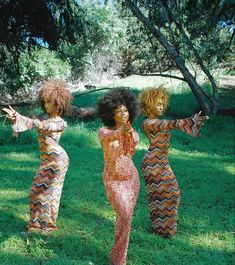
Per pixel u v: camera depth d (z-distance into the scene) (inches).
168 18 543.8
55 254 192.1
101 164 354.9
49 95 206.7
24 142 436.1
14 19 593.0
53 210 214.2
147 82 868.6
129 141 177.9
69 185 293.9
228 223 232.8
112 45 1046.4
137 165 352.5
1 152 394.0
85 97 737.0
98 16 996.6
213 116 537.3
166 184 213.0
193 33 566.3
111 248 196.5
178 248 202.4
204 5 545.0
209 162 367.6
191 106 620.7
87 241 204.8
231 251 201.2
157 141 211.8
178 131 476.7
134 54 1019.3
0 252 192.4
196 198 271.6
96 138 439.2
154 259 190.2
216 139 454.0
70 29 622.8
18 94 964.0
